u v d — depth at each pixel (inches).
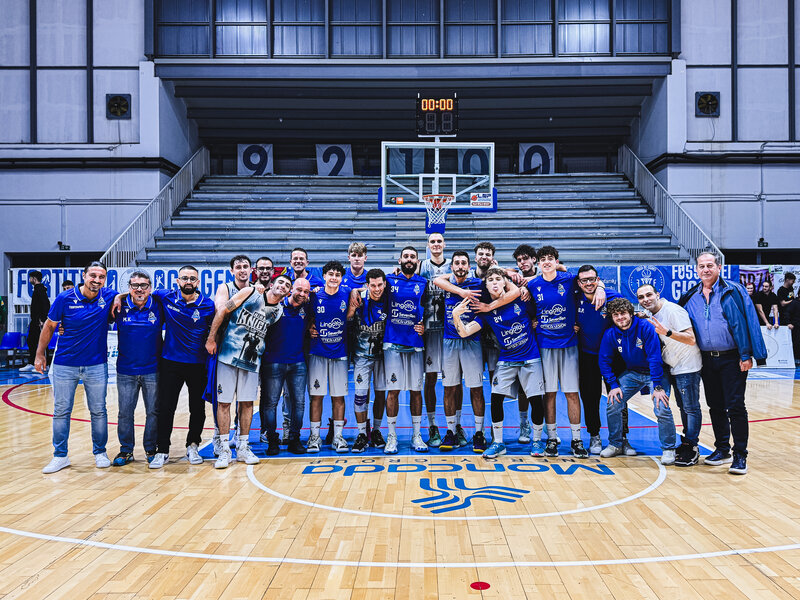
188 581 123.2
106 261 548.1
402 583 121.6
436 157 561.6
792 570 126.3
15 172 623.5
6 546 142.3
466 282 224.1
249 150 735.7
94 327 213.3
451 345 227.8
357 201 688.4
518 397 246.4
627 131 727.7
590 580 122.3
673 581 121.6
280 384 227.6
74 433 278.7
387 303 227.8
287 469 210.1
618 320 208.1
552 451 222.5
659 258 599.8
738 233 634.8
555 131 722.2
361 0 634.2
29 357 516.4
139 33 629.9
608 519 157.8
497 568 128.4
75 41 628.4
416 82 644.1
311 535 148.1
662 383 215.0
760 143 636.1
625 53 634.2
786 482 190.4
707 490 182.2
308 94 652.1
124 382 216.8
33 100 625.3
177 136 666.2
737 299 198.4
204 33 629.9
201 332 216.5
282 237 634.8
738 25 641.6
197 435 220.4
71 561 133.4
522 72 631.2
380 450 237.8
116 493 183.9
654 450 234.7
